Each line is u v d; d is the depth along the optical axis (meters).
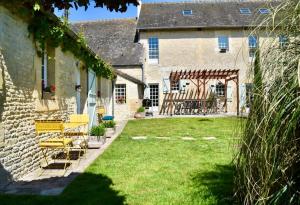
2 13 5.56
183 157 7.98
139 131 13.84
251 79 3.63
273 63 3.29
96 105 15.18
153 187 5.46
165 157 8.00
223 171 6.51
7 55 5.76
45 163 7.55
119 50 25.11
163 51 25.28
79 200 4.81
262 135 3.22
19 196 5.00
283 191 3.02
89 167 6.94
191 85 25.02
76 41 9.94
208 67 25.08
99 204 4.63
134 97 21.84
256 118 3.38
